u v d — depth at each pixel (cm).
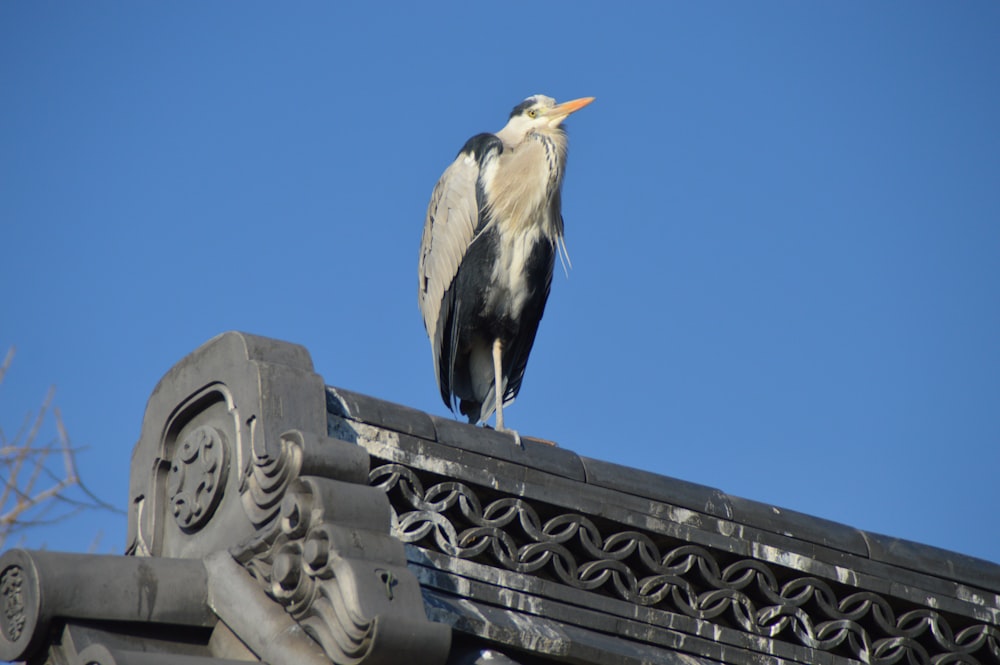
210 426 812
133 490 860
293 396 777
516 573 825
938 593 996
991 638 1013
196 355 831
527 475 861
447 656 686
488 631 761
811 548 955
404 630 660
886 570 982
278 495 732
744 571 920
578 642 788
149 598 742
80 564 731
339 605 670
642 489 900
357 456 734
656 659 827
